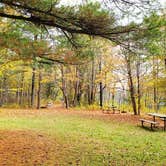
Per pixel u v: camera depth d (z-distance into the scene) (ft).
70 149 32.35
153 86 78.38
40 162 26.22
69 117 70.13
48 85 165.27
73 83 138.31
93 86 134.72
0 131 42.80
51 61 36.60
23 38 30.42
